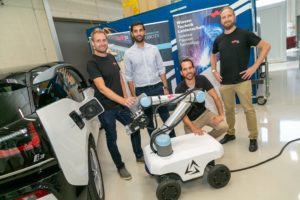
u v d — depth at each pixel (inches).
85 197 58.6
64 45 193.3
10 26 144.3
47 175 51.8
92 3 228.8
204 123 99.2
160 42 172.4
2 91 58.1
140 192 88.0
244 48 95.3
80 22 212.2
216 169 78.6
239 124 134.1
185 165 74.7
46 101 63.6
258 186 79.6
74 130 65.4
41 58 164.1
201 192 81.5
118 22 185.8
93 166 78.3
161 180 76.7
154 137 76.0
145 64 103.3
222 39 99.5
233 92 104.4
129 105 80.1
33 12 161.2
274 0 305.4
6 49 140.0
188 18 161.2
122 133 155.0
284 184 78.6
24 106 56.6
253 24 151.8
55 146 53.6
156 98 76.2
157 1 182.4
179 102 77.2
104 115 91.0
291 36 362.9
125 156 119.6
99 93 90.1
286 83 212.4
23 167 49.6
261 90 198.8
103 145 141.7
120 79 96.0
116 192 90.1
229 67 98.8
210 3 157.8
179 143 81.9
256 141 103.7
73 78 98.2
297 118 130.0
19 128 50.2
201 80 94.6
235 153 103.2
